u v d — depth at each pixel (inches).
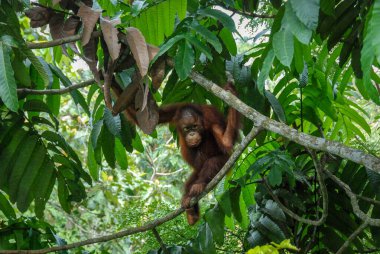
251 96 207.9
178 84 229.1
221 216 207.9
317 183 231.9
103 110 240.1
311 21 127.2
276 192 217.9
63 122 441.7
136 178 419.2
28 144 217.5
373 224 177.3
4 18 169.8
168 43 158.1
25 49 155.9
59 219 420.2
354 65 193.3
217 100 237.3
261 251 112.8
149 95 174.7
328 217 226.7
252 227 219.6
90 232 418.0
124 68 171.3
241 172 238.4
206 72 214.4
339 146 141.6
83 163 434.3
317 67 231.8
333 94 230.5
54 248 193.2
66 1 169.5
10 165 216.4
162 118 232.1
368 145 251.4
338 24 189.8
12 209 226.8
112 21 152.4
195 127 225.3
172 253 202.8
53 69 220.8
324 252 229.8
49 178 220.5
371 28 104.3
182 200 223.3
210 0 200.2
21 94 204.4
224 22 172.9
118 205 408.2
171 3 192.5
